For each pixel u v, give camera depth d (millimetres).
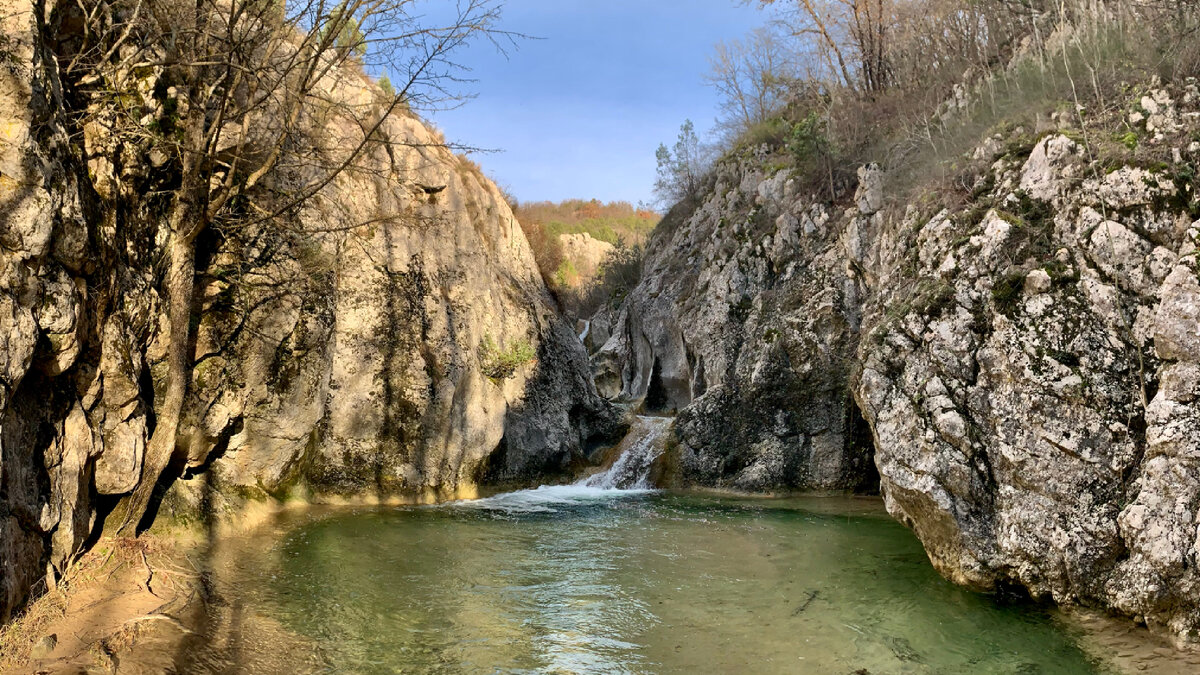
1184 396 5852
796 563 9031
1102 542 6270
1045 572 6562
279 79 8219
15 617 5336
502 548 9680
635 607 7402
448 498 13305
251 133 10109
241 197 9836
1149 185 6664
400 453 12656
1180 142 6801
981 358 7203
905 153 13773
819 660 6074
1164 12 8461
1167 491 5816
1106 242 6773
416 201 13984
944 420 7223
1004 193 8039
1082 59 8883
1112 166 6945
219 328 9453
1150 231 6609
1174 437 5805
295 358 10555
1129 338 6523
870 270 14680
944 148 11164
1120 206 6805
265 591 7281
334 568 8250
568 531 10844
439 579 8172
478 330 14586
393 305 12766
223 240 9680
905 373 7738
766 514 12383
